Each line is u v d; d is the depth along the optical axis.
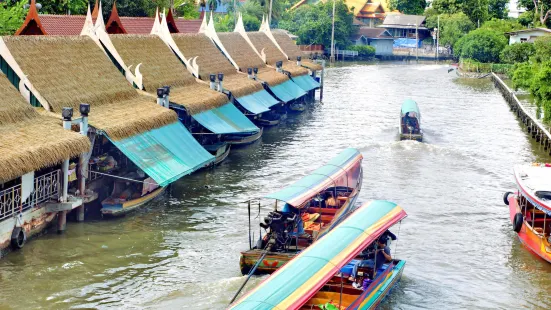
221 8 132.88
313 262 22.02
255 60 67.00
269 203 36.88
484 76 106.56
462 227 34.38
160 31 50.59
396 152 50.03
